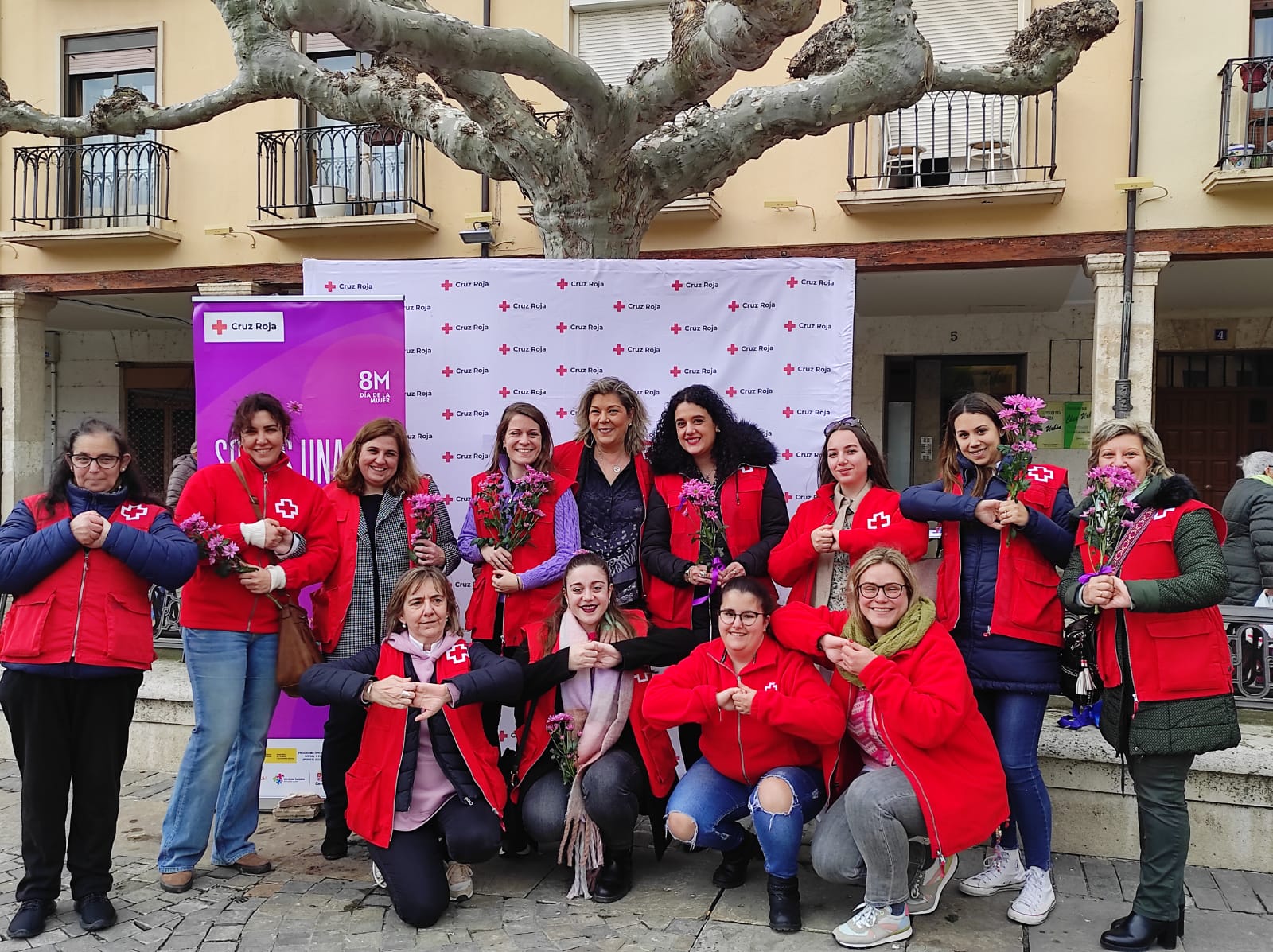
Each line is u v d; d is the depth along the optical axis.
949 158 8.78
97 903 3.16
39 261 10.67
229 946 3.03
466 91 4.36
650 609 3.84
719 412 3.85
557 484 3.91
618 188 4.57
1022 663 3.18
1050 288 9.87
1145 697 2.88
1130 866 3.67
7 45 10.77
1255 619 3.96
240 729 3.55
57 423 13.49
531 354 4.42
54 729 3.09
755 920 3.20
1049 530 3.14
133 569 3.10
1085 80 8.51
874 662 3.03
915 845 3.84
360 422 4.23
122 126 5.09
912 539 3.39
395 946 3.03
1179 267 8.91
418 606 3.33
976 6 8.79
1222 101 8.13
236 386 4.24
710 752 3.34
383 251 10.02
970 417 3.29
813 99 4.27
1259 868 3.63
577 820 3.34
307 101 4.91
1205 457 10.98
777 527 3.82
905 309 10.99
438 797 3.25
